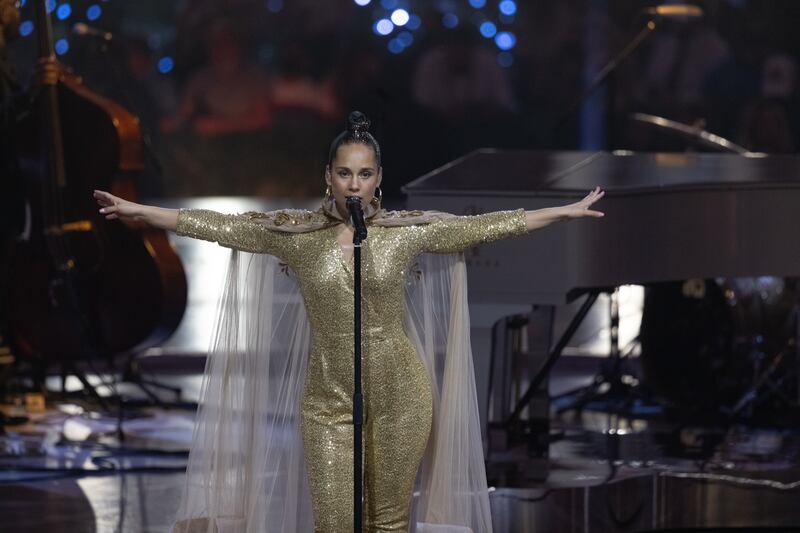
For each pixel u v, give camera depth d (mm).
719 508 19125
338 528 12969
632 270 19391
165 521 17922
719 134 48406
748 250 19906
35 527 17547
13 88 24531
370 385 13148
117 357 25734
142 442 22453
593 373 29609
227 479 14352
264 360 14320
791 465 20078
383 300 13094
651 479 19109
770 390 24656
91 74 41875
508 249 19125
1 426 23250
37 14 24000
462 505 14297
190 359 30656
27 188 24453
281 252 13234
